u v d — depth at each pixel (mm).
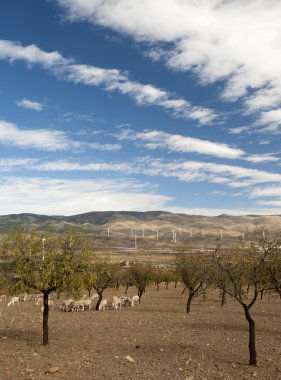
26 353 27344
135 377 21484
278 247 28094
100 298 59875
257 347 30500
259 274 28328
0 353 27125
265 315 50062
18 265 29516
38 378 20812
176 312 54281
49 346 30125
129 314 52188
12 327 40406
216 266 27672
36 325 42000
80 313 54156
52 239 31391
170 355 27594
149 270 74125
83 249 31453
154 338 34250
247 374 22625
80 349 29281
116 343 31891
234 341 32969
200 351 29000
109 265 65250
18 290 30016
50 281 30234
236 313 52375
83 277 31516
